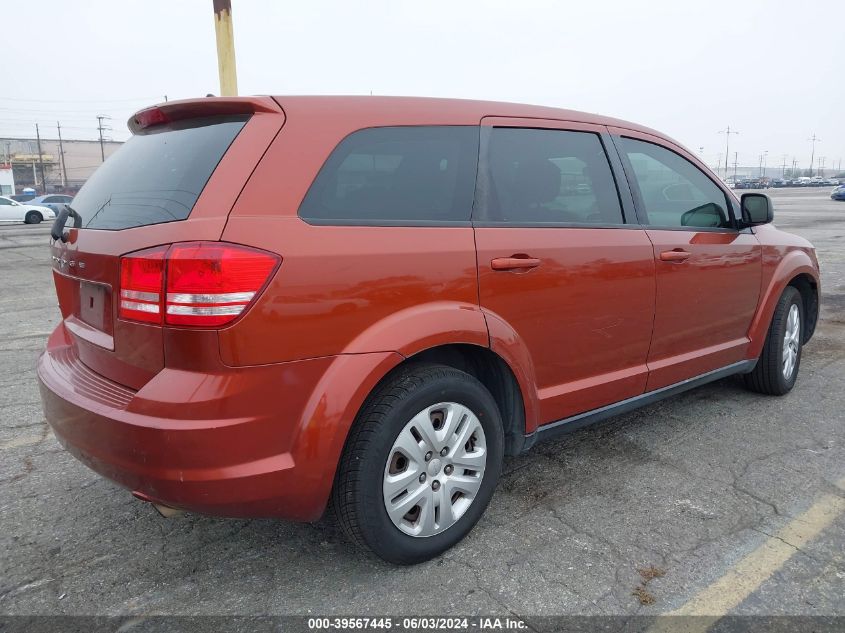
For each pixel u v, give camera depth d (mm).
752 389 4527
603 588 2410
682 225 3629
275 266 2098
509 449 2932
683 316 3564
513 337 2721
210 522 2920
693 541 2715
